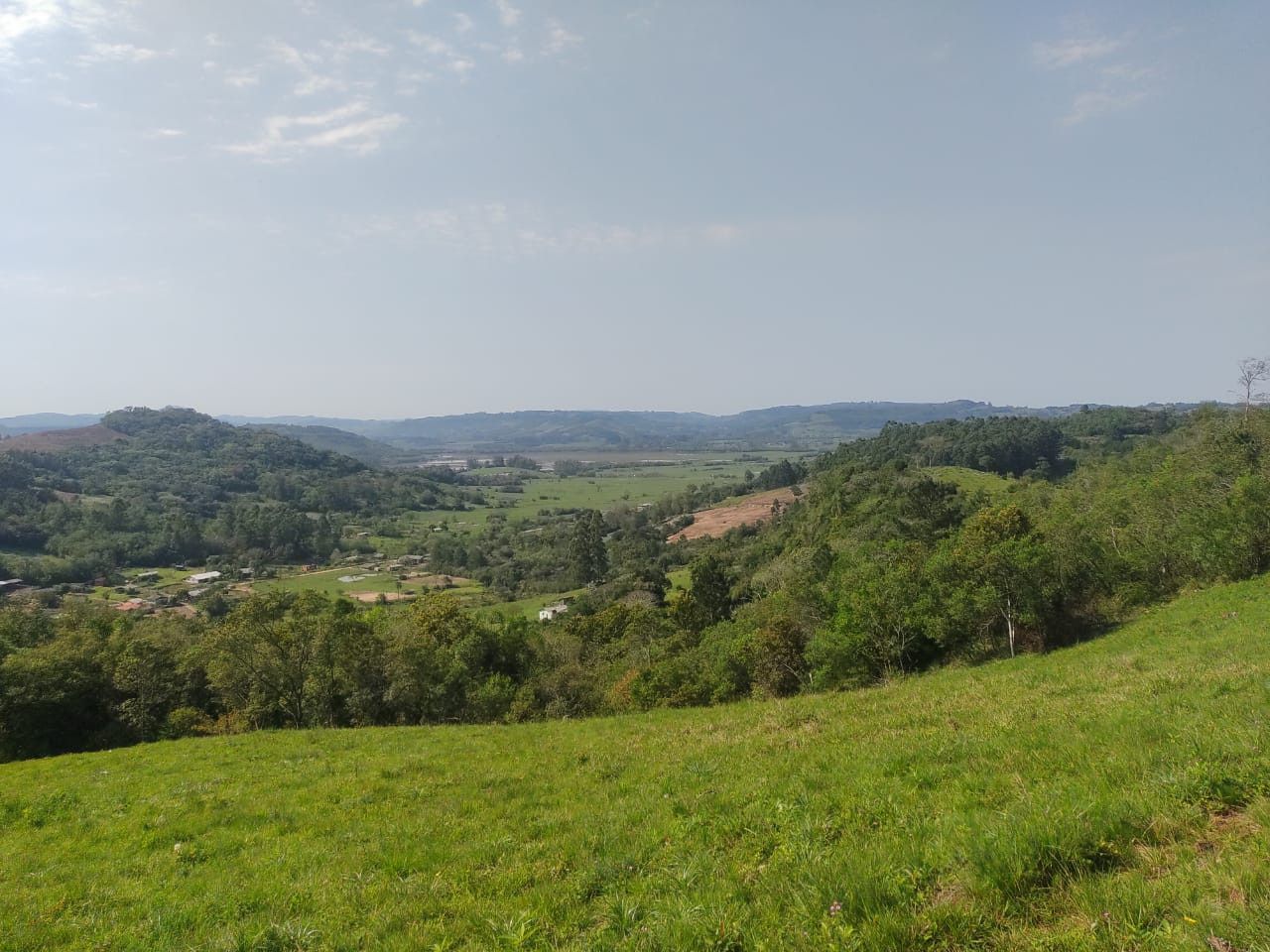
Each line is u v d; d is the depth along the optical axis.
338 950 7.54
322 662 45.97
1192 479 46.72
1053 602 39.03
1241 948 4.31
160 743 28.94
